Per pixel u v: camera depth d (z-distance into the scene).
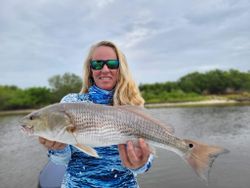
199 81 82.12
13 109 69.81
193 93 78.62
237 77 82.50
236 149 14.25
